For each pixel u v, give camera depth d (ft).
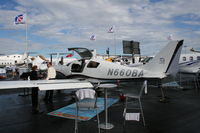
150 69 21.71
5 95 25.95
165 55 21.25
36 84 14.37
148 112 15.11
